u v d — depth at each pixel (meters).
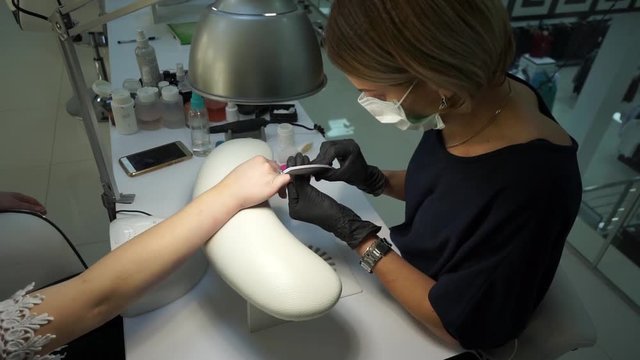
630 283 1.84
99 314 0.69
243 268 0.66
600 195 2.04
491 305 0.70
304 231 0.98
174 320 0.78
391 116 0.74
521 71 2.08
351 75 0.67
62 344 0.67
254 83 0.66
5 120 2.53
